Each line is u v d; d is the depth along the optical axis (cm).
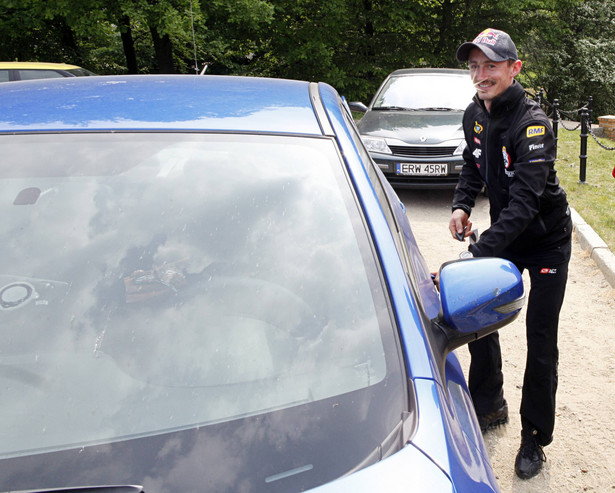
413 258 194
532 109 225
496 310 150
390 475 106
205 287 143
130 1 1247
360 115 1367
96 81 218
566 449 282
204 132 174
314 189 161
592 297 438
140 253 148
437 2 1811
